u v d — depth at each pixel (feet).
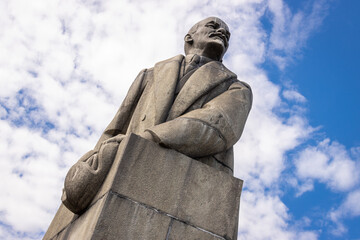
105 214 11.10
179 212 11.96
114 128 16.39
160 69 16.39
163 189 12.14
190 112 14.06
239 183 13.37
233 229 12.43
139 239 11.11
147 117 14.96
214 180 13.02
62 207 16.74
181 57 16.88
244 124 14.99
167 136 12.92
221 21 18.86
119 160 12.14
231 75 16.38
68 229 13.91
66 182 13.07
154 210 11.69
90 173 12.62
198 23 18.90
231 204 12.83
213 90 15.58
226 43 18.29
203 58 17.21
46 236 16.56
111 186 11.59
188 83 15.39
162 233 11.43
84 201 12.80
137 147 12.55
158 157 12.63
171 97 15.10
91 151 14.19
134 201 11.60
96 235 10.74
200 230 11.93
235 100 15.03
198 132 13.30
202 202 12.44
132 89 16.93
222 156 14.69
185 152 13.23
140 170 12.18
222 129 13.80
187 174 12.71
